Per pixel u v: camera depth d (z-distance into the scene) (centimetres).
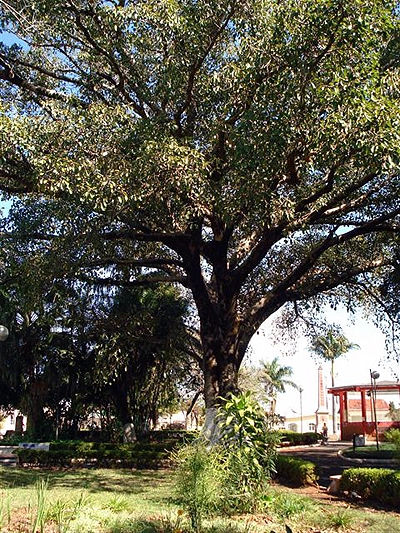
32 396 2264
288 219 1110
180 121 1243
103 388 2216
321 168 1142
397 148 918
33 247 1345
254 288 1783
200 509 634
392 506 941
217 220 1368
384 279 1557
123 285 1579
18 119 1047
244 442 793
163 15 1101
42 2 1151
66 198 1109
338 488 1069
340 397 3541
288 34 991
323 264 1620
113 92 1331
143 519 672
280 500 812
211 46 1154
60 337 2128
